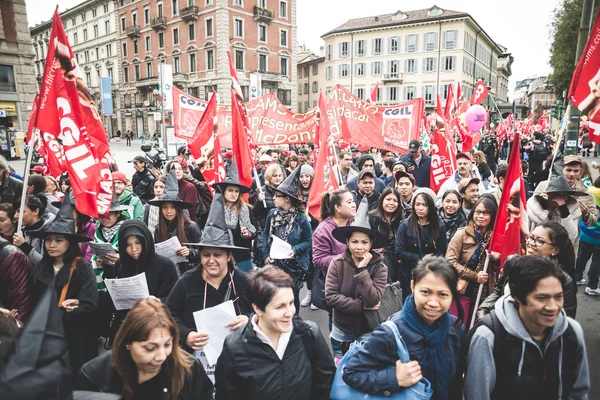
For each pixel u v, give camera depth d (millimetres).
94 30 61969
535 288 1972
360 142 8266
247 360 2246
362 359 2174
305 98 69375
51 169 5520
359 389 2160
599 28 4250
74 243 3314
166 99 16109
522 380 2066
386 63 58406
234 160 4949
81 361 3213
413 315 2148
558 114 14438
